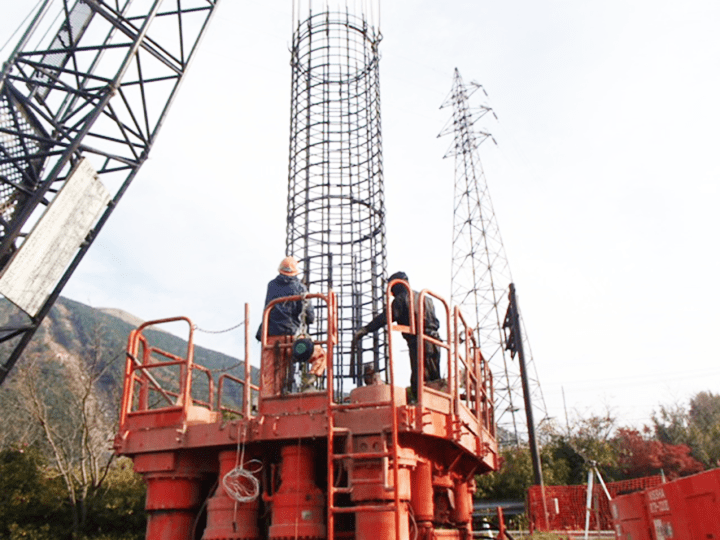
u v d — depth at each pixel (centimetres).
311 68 1820
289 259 1121
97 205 1683
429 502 902
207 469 958
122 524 1861
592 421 4678
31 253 1528
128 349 1010
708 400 6881
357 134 1753
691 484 764
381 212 1645
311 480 866
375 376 1005
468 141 5959
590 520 2531
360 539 786
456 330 968
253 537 870
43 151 1648
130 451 957
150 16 1764
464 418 968
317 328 1478
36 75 1738
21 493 1830
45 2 1677
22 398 2298
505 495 3628
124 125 1780
